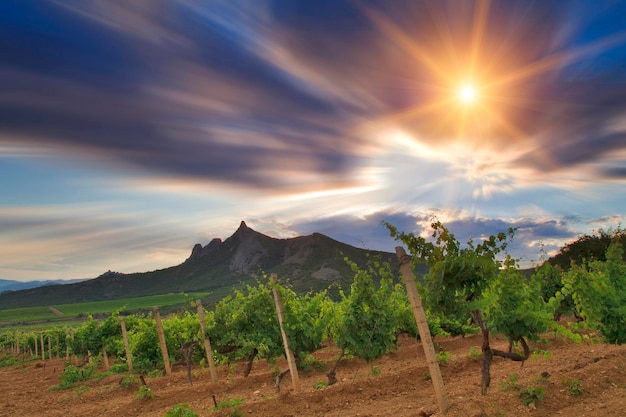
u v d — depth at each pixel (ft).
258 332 51.26
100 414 41.04
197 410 36.47
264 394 41.60
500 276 30.32
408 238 27.53
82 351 91.71
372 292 45.50
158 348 68.54
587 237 119.65
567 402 25.90
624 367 31.63
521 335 30.71
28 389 66.74
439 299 27.55
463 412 24.02
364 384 35.81
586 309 42.52
